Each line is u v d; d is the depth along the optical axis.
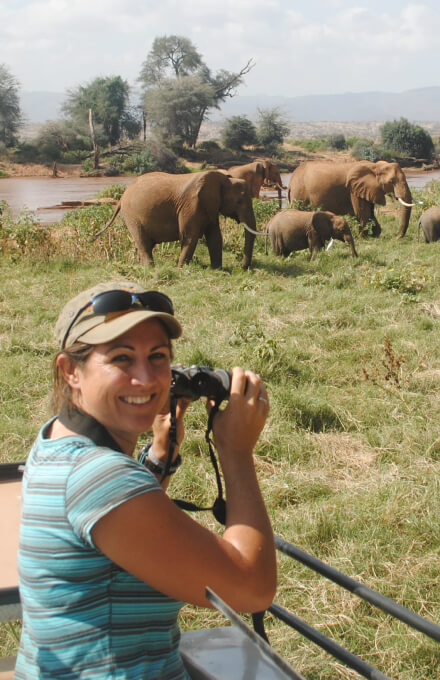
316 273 13.38
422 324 9.33
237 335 8.41
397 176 18.94
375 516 4.68
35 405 6.66
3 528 2.15
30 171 69.56
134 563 1.56
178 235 14.07
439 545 4.42
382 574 4.16
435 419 6.30
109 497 1.56
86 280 12.05
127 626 1.65
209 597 1.56
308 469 5.50
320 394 6.90
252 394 1.79
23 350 8.28
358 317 9.67
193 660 2.14
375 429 6.14
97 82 86.06
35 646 1.70
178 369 1.88
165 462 2.11
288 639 3.55
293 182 21.45
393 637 3.59
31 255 14.17
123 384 1.70
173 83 84.56
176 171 72.50
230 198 13.78
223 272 13.42
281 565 4.17
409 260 14.68
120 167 70.06
